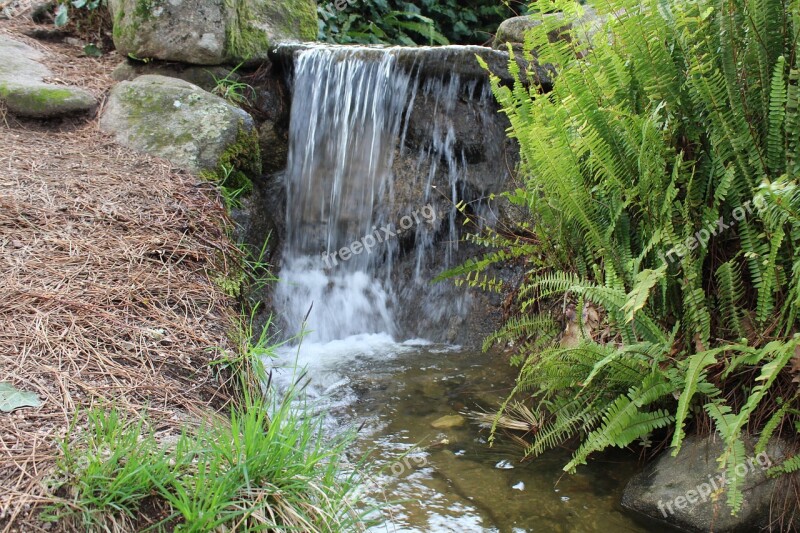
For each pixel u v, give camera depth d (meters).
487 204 4.80
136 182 4.07
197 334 3.04
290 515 2.14
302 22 5.72
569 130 3.21
